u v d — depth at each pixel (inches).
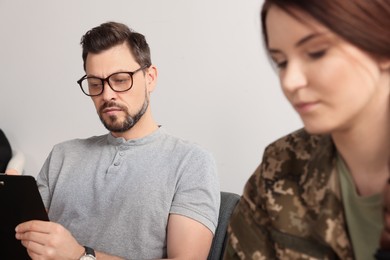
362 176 25.2
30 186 40.8
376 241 24.7
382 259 21.6
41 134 89.0
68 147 58.2
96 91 52.5
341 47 20.6
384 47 20.6
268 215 28.8
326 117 21.9
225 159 77.9
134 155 53.0
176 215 49.3
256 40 74.2
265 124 75.3
